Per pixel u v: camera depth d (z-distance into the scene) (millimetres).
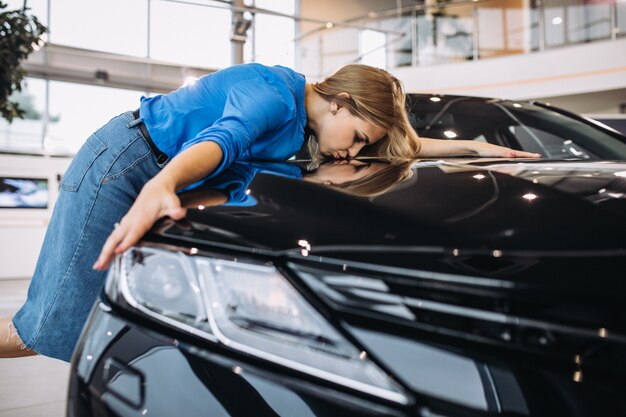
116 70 9383
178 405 528
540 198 628
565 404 414
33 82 8844
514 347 445
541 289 453
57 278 1016
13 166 6207
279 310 530
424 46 9156
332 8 12078
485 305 462
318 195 671
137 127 1037
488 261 492
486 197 638
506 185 685
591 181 695
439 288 478
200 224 638
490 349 451
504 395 427
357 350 482
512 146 1458
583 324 436
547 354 437
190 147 807
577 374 424
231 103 920
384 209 609
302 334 512
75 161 1060
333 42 8953
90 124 9312
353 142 1025
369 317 492
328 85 1035
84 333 652
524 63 8750
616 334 425
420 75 9164
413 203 626
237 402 506
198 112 1024
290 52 8812
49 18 8812
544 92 8672
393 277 494
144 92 9742
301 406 483
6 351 1118
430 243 525
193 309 578
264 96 928
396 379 458
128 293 635
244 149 867
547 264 480
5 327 1110
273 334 526
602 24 8250
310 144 1090
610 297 438
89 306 1015
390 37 8969
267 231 587
